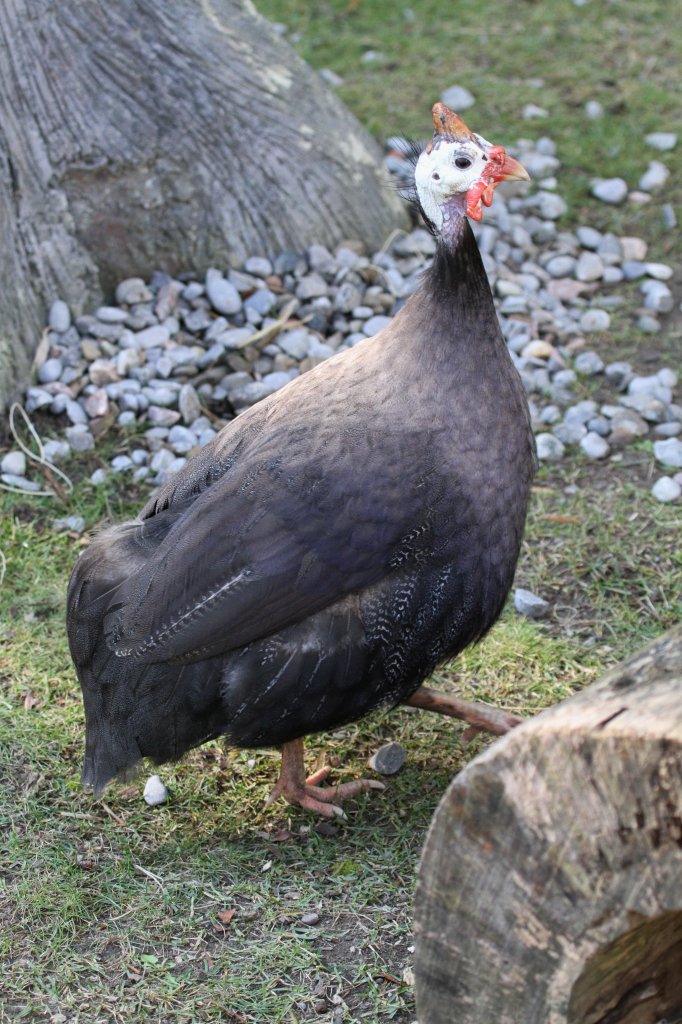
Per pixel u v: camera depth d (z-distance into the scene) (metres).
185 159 2.50
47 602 2.18
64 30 2.42
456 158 1.88
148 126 2.48
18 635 2.14
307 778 1.99
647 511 2.28
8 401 2.39
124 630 1.86
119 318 2.48
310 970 1.81
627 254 2.69
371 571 1.84
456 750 2.02
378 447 1.85
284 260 2.56
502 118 3.08
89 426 2.38
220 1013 1.78
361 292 2.55
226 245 2.54
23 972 1.82
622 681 1.58
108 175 2.47
